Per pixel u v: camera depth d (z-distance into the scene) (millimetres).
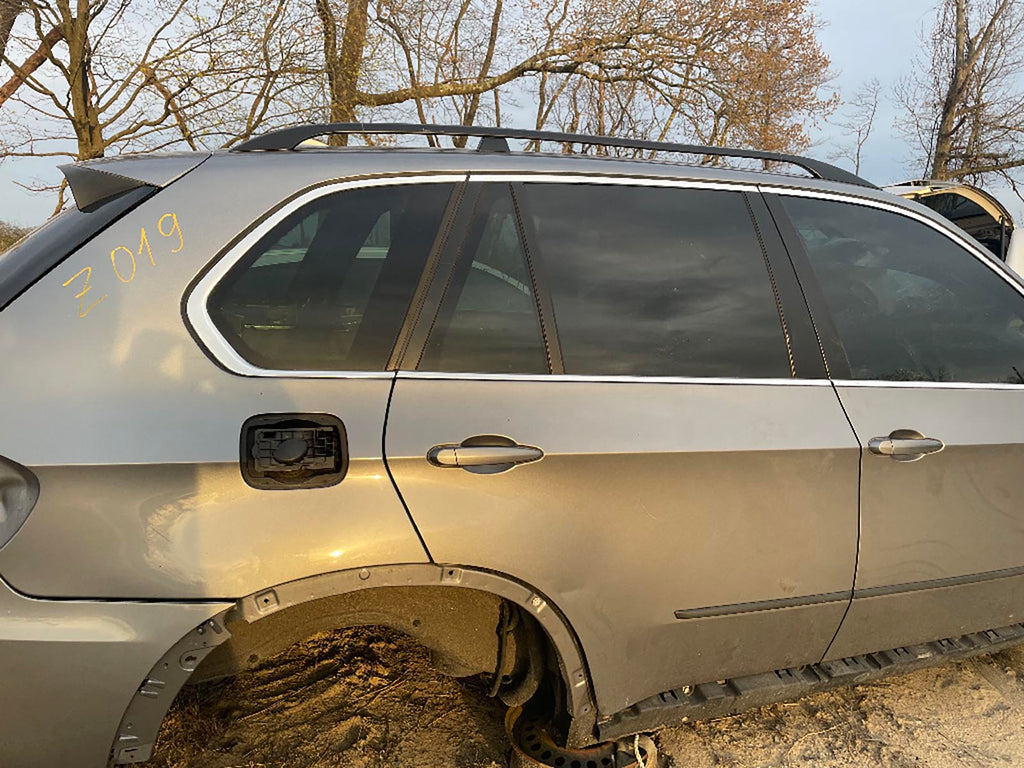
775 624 2137
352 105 10648
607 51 14844
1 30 8242
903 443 2215
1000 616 2549
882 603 2279
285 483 1616
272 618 1835
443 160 1981
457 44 14117
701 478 1971
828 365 2240
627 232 2119
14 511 1488
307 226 1811
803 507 2102
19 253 1732
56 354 1548
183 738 2357
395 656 2877
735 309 2172
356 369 1744
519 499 1782
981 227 8711
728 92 14625
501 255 1956
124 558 1521
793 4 14320
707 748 2465
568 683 1918
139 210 1705
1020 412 2498
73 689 1508
